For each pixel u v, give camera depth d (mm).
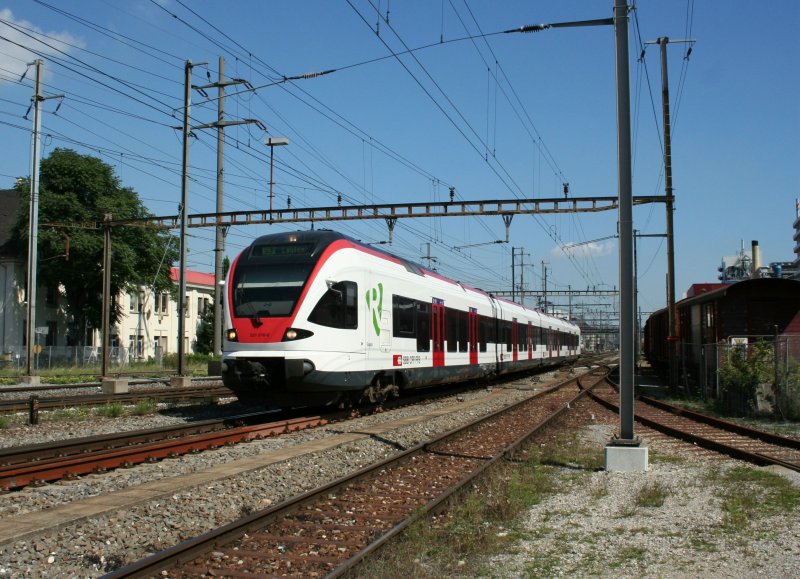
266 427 13094
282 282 15031
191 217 27734
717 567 5727
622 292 10578
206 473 9055
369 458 11188
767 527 6895
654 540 6523
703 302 25953
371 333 16641
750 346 18578
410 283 19422
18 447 10289
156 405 18719
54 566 5695
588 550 6238
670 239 27203
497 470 9812
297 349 14531
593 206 25078
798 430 15078
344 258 15805
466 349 24672
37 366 41500
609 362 68688
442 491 8672
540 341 40312
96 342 54469
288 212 27078
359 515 7371
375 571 5488
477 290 28328
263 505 7906
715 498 8180
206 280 70188
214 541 6141
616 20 10812
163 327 63469
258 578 5477
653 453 11883
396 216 26047
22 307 49094
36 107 31188
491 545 6320
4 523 6559
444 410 18312
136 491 7934
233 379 14820
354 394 16641
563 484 9234
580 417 17641
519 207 25312
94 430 13766
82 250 47125
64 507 7180
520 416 17422
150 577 5434
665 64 27219
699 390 23984
